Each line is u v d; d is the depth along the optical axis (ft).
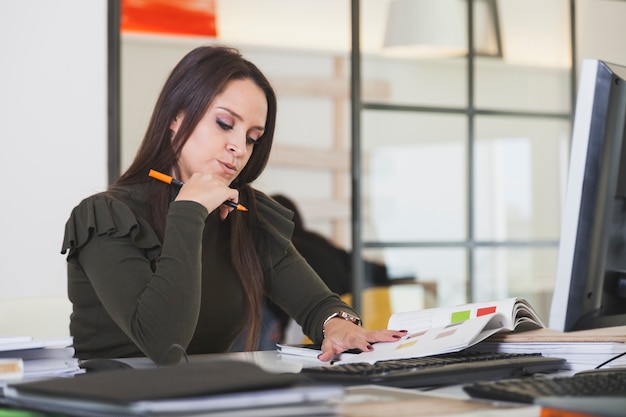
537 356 5.23
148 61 12.28
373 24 13.12
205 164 6.44
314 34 12.83
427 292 13.32
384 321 13.05
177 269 5.69
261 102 6.64
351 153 12.98
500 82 13.83
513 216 13.83
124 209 6.04
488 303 5.90
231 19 12.54
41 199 11.91
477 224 13.61
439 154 13.44
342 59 12.96
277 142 12.64
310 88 12.82
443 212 13.43
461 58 13.57
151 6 12.32
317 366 4.82
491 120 13.76
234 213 6.78
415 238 13.26
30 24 11.92
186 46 12.39
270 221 7.19
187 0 12.41
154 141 6.50
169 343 5.55
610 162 4.25
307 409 3.12
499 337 5.61
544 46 14.07
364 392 3.90
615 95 4.24
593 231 4.25
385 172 13.16
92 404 3.12
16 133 11.84
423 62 13.39
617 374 4.23
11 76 11.84
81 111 12.06
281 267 7.06
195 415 2.99
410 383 4.30
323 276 12.80
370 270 13.03
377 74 13.16
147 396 3.04
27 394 3.36
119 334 6.20
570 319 4.30
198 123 6.42
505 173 13.80
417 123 13.34
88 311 6.22
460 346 5.09
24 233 11.84
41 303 7.69
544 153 14.05
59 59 12.00
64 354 4.73
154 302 5.58
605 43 14.44
